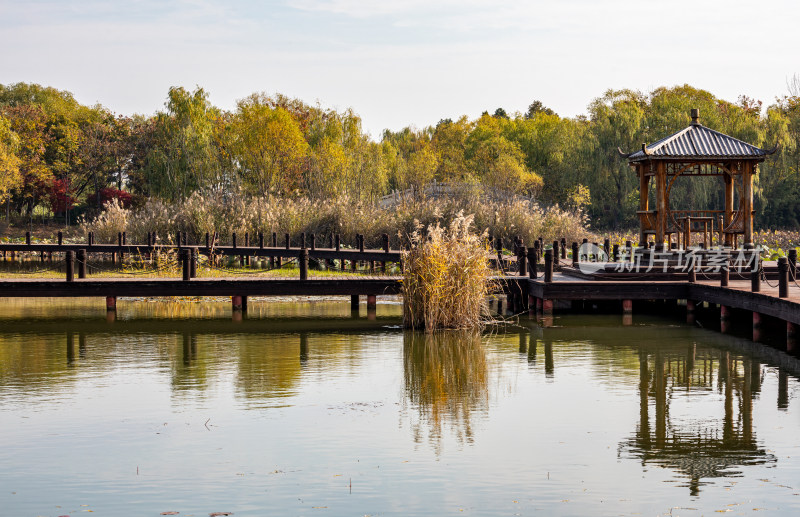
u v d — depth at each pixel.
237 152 55.62
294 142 54.56
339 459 8.77
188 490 7.83
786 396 11.68
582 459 8.77
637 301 23.09
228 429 9.95
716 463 8.62
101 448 9.20
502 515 7.18
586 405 11.16
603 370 13.55
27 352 15.43
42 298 25.38
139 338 17.19
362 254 29.86
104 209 72.31
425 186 47.66
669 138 21.84
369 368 13.77
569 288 20.06
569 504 7.44
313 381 12.72
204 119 56.50
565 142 70.19
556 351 15.36
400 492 7.75
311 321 19.84
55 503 7.50
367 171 51.12
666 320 19.62
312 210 37.78
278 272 29.62
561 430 9.90
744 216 21.56
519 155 78.88
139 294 20.84
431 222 34.53
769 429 9.93
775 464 8.59
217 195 40.94
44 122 75.12
